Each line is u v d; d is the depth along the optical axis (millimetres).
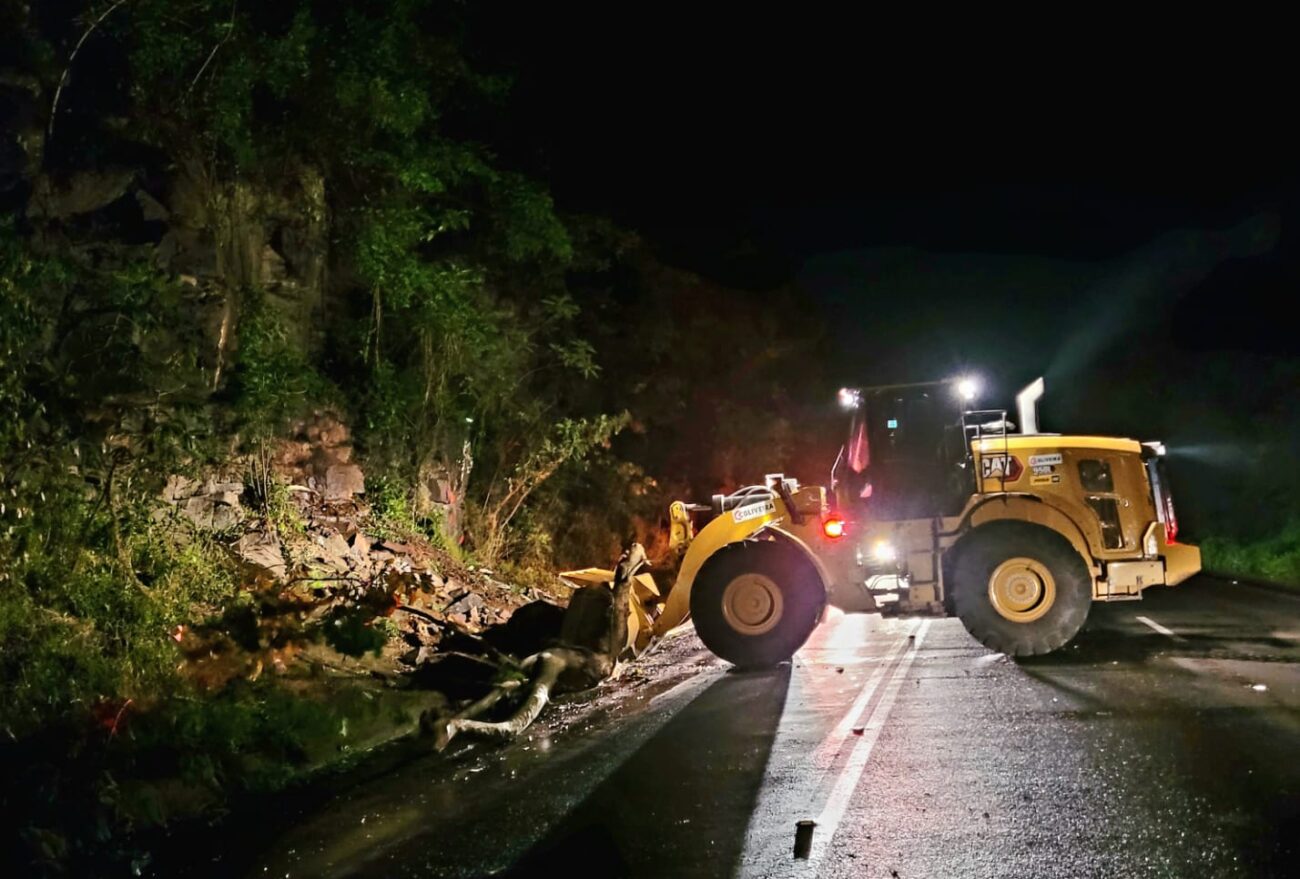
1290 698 8992
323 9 13188
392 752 8562
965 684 10219
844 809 6457
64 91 10828
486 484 18672
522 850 6039
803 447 28641
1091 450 11672
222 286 12211
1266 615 15695
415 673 10844
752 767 7512
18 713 7406
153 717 7922
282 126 13219
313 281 14234
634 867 5691
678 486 24828
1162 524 11734
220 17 11750
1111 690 9578
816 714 9164
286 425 13508
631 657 12359
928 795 6641
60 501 9086
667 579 13250
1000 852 5621
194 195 11859
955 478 11648
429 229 14945
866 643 13516
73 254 10555
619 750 8242
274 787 7578
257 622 9805
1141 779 6727
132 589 9094
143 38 11078
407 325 15344
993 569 11359
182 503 11141
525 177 16703
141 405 10516
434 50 14742
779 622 11867
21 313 8797
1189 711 8555
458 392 16641
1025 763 7223
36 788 6594
